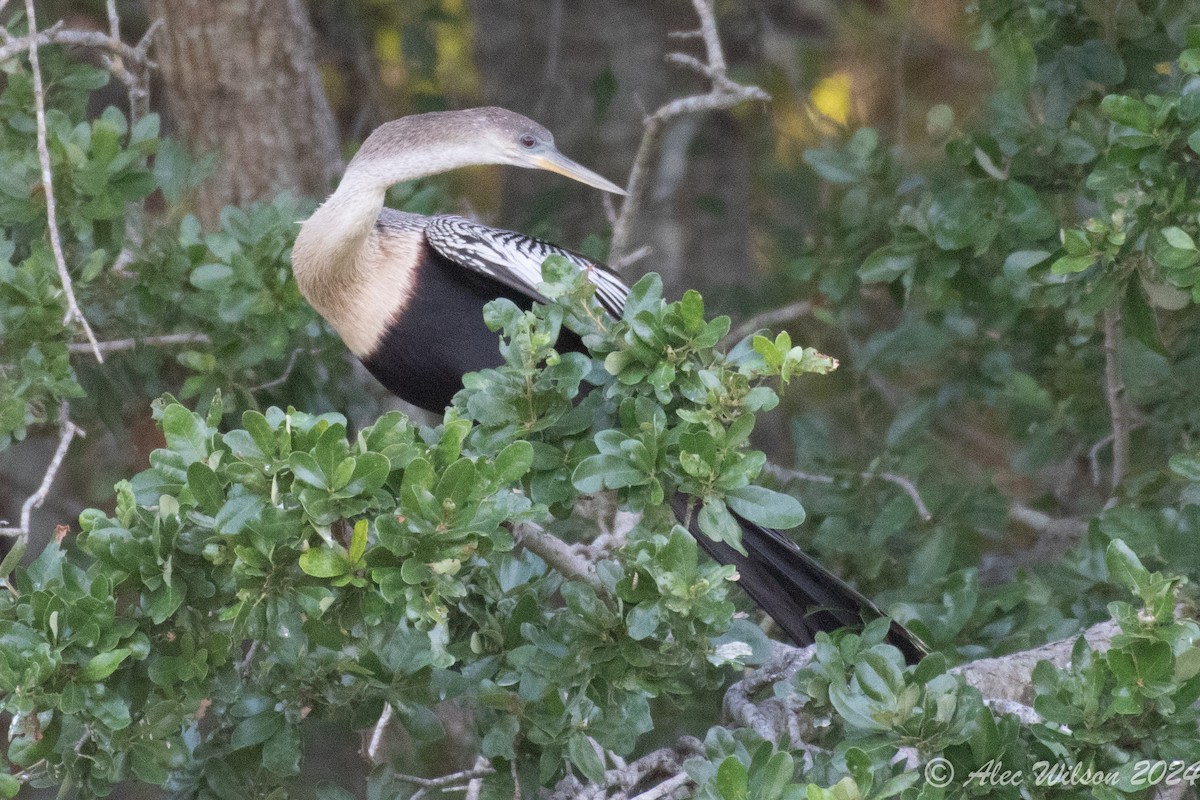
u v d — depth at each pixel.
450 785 7.96
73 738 6.27
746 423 6.25
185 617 6.23
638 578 6.21
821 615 7.74
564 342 8.79
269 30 11.98
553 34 14.10
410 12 14.72
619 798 6.62
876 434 11.55
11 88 9.79
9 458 12.88
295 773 6.96
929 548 9.25
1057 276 8.70
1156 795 6.56
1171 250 7.42
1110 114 7.93
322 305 9.07
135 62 10.20
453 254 8.84
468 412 6.79
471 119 9.12
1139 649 6.02
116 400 10.29
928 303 11.27
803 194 12.88
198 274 9.55
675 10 14.16
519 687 6.82
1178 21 9.39
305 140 12.25
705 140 14.19
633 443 6.25
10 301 8.64
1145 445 10.30
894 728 6.11
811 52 15.38
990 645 8.84
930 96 15.17
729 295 12.64
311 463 5.81
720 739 6.41
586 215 13.96
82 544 6.28
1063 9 9.76
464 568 6.84
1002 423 12.90
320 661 6.93
